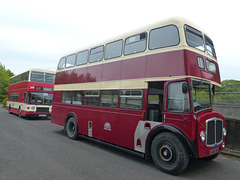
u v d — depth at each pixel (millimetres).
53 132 9594
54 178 3955
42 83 14852
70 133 8258
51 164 4793
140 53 5496
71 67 8836
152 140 5047
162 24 5066
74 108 8156
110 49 6707
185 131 4211
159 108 5875
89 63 7652
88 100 7391
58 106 9406
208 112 4766
